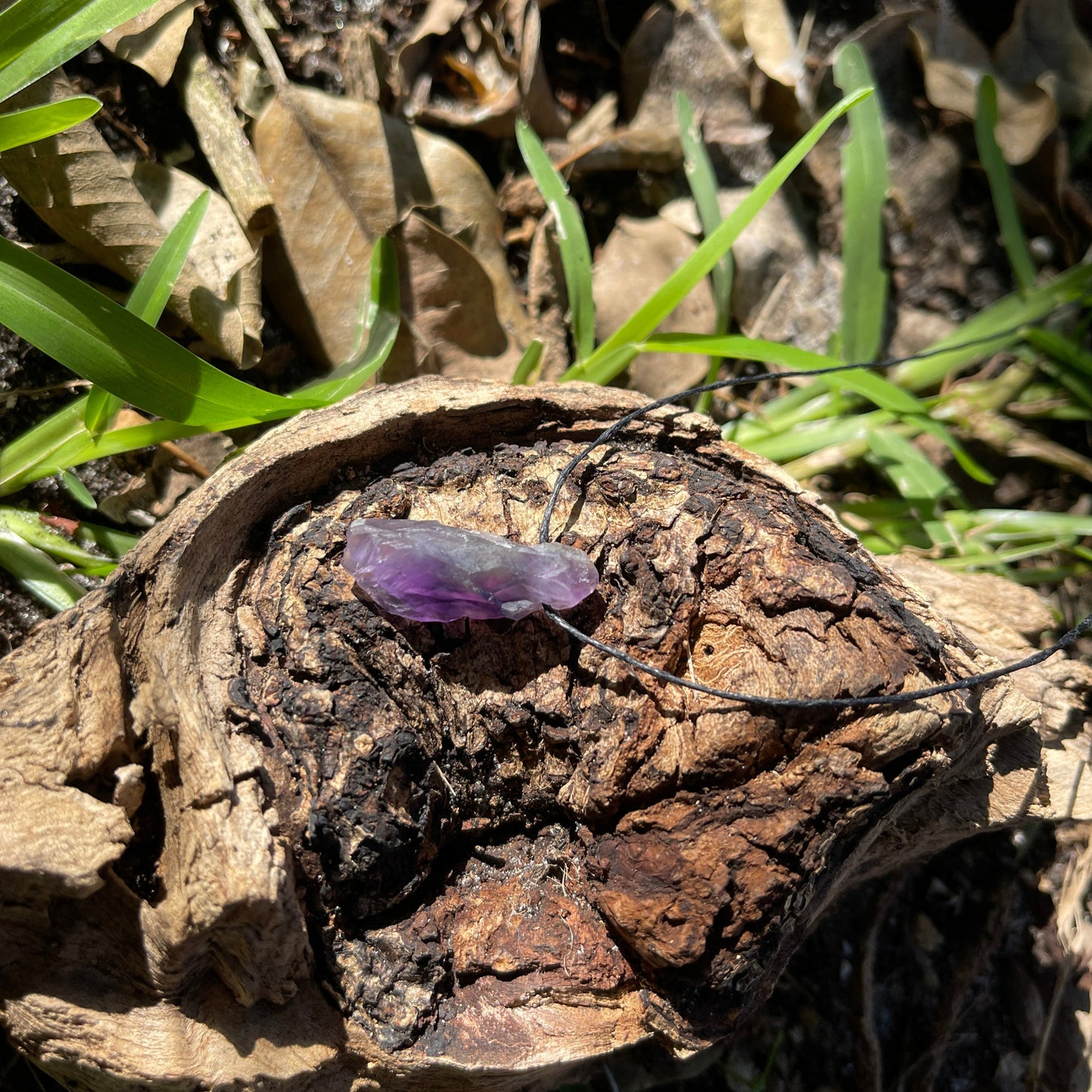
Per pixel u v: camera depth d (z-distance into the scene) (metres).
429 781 0.22
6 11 0.25
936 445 0.35
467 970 0.22
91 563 0.28
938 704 0.22
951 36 0.35
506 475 0.24
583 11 0.34
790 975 0.30
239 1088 0.20
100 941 0.21
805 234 0.35
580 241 0.31
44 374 0.29
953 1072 0.30
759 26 0.34
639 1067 0.28
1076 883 0.31
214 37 0.30
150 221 0.28
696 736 0.21
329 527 0.22
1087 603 0.34
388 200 0.30
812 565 0.22
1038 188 0.36
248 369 0.30
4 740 0.20
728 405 0.34
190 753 0.20
